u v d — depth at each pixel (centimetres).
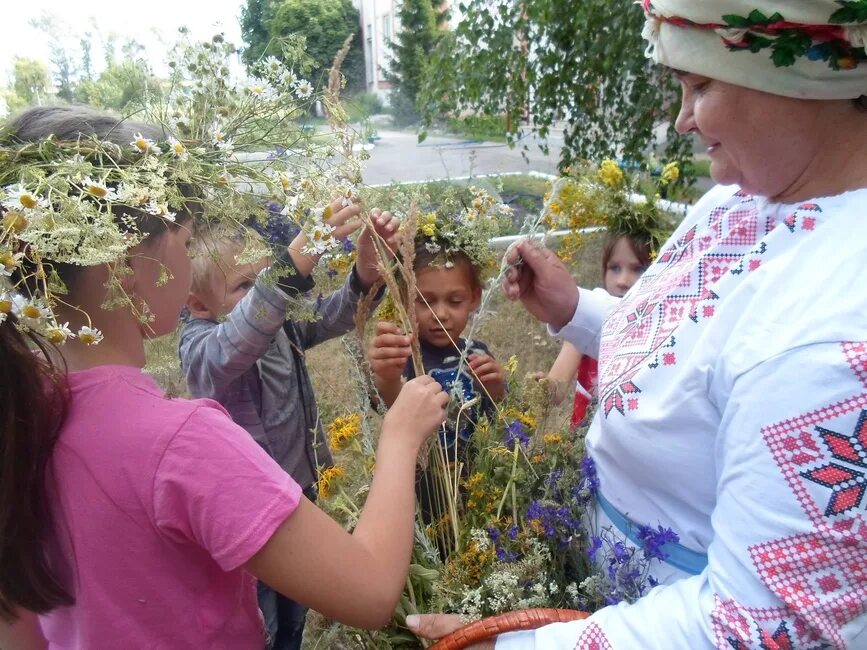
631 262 233
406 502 99
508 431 130
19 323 75
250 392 174
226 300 168
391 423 108
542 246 158
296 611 192
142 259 83
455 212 178
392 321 161
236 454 85
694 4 75
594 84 490
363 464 142
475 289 184
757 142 81
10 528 82
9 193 70
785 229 82
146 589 85
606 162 229
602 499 110
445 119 575
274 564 85
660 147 539
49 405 82
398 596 93
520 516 125
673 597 79
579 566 111
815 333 68
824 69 73
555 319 158
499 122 549
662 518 96
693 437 86
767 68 75
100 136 83
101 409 84
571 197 224
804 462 66
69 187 74
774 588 67
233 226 94
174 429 83
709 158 92
